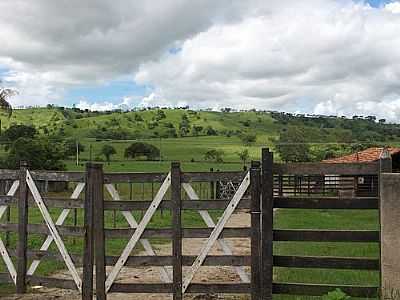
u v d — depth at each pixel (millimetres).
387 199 5941
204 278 8141
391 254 5906
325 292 6066
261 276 6172
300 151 50625
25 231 7109
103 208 6562
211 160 55781
